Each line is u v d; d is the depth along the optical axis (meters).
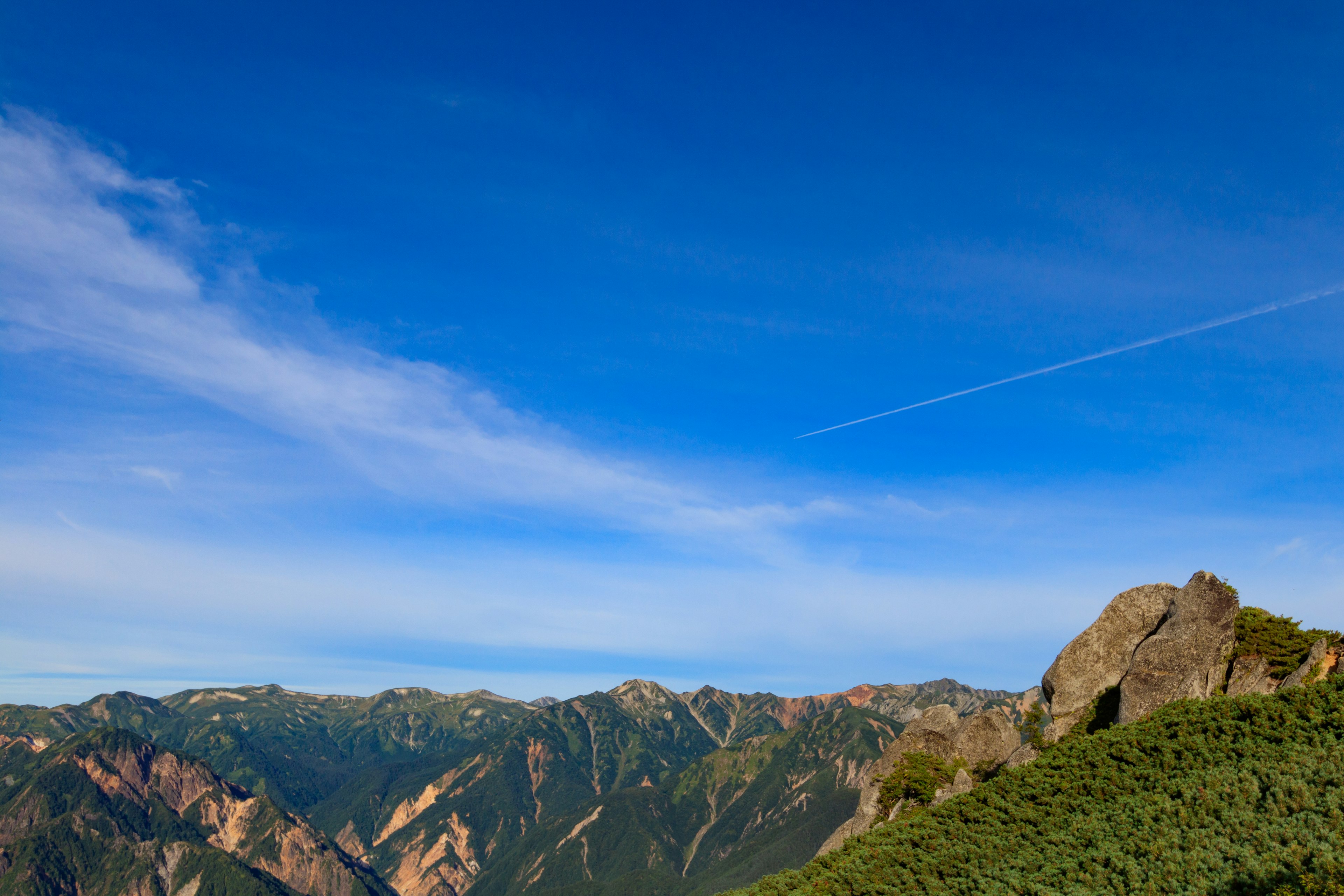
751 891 36.06
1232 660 37.88
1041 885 25.42
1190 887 22.12
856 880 31.14
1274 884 20.69
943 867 29.44
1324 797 23.53
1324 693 29.55
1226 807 25.41
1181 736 30.95
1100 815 28.64
